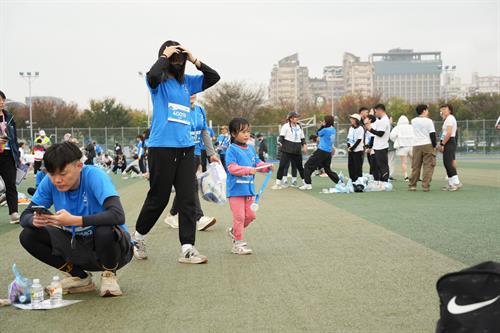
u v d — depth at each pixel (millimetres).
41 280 4934
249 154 6137
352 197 11406
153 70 5090
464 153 40031
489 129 39625
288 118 14148
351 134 13172
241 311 3848
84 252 4199
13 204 8719
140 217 5562
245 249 5875
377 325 3492
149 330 3492
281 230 7383
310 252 5871
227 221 8523
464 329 2348
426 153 12117
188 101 5469
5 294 4457
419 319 3596
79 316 3814
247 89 58312
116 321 3688
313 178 18250
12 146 8617
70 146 3955
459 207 9242
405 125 15570
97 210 4227
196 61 5453
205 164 12352
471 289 2396
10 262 5730
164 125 5266
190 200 5484
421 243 6199
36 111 62531
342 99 72188
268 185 15664
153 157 5309
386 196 11352
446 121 12133
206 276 4918
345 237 6711
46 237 4242
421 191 12258
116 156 27625
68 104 66125
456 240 6324
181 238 5527
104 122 63125
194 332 3436
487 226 7242
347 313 3746
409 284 4473
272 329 3453
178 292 4395
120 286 4629
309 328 3459
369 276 4758
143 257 5668
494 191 11867
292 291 4336
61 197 4223
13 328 3588
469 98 61781
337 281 4609
